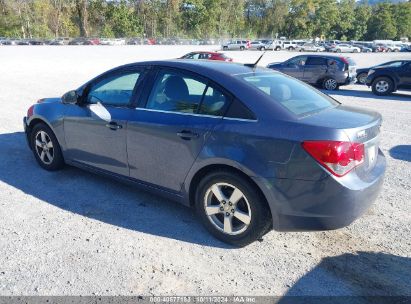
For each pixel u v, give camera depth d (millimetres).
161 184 3922
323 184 3008
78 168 5293
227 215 3482
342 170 3010
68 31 83750
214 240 3621
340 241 3672
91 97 4523
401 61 15062
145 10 90000
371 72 15555
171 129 3664
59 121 4766
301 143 3031
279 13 105750
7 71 18656
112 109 4203
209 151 3412
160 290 2916
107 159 4352
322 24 108562
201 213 3668
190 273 3129
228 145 3318
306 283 3047
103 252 3369
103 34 81438
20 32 76938
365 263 3324
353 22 113500
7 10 76812
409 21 117438
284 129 3137
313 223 3143
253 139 3209
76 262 3215
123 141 4094
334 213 3062
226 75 3592
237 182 3314
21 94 11922
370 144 3326
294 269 3221
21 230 3691
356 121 3277
